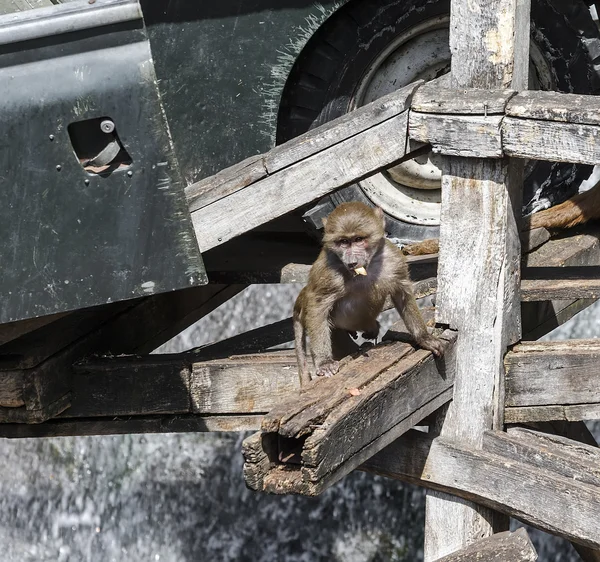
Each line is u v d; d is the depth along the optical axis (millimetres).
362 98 15539
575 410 11781
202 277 11109
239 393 12688
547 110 10523
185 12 14391
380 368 10914
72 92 10477
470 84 11453
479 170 11297
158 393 12812
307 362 12625
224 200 12164
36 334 12688
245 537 24406
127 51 10445
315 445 9328
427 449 12109
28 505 25219
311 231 15742
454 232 11656
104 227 10891
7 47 10359
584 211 15438
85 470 25219
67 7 10375
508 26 11125
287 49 14719
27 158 10664
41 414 12258
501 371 11773
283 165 12039
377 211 11930
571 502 10969
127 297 11047
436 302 11992
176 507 24781
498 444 11695
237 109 14844
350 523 24031
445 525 12391
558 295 12812
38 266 10984
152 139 10656
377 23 15109
